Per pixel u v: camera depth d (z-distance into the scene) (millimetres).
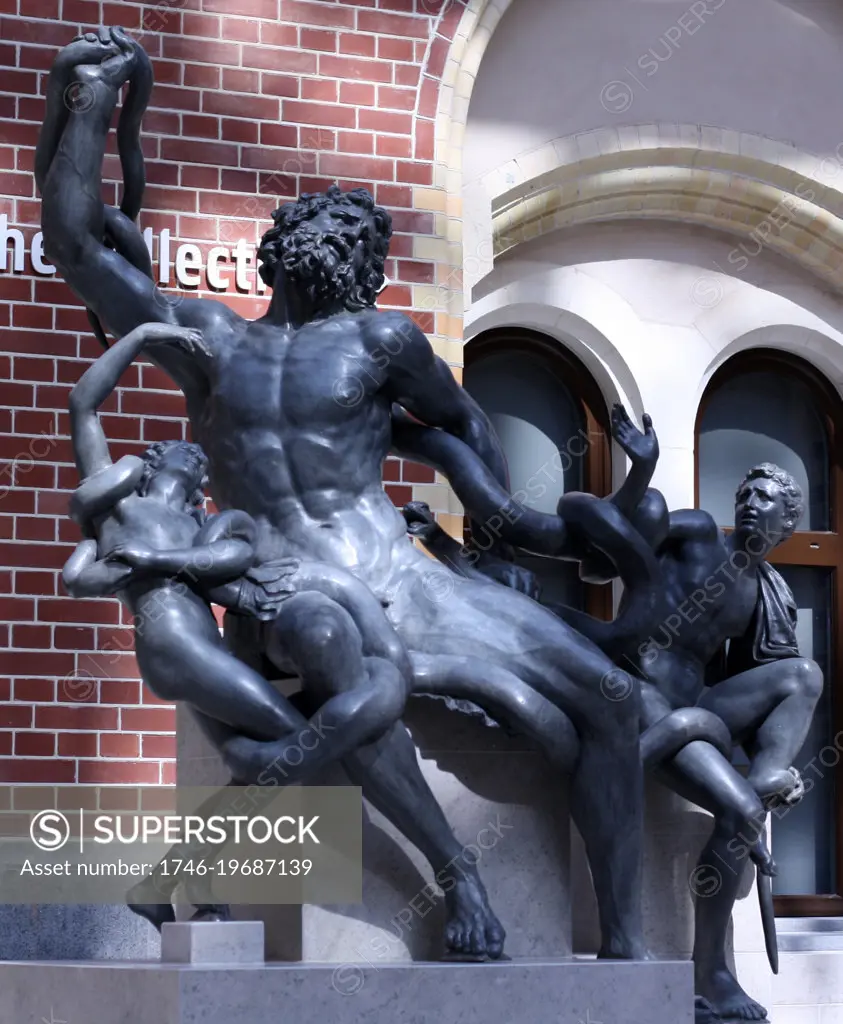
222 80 7820
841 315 9430
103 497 4625
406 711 4930
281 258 5074
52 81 5113
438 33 8195
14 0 7512
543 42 8703
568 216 8883
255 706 4457
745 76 9008
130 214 5422
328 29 8016
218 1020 4109
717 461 9453
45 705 7156
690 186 8945
